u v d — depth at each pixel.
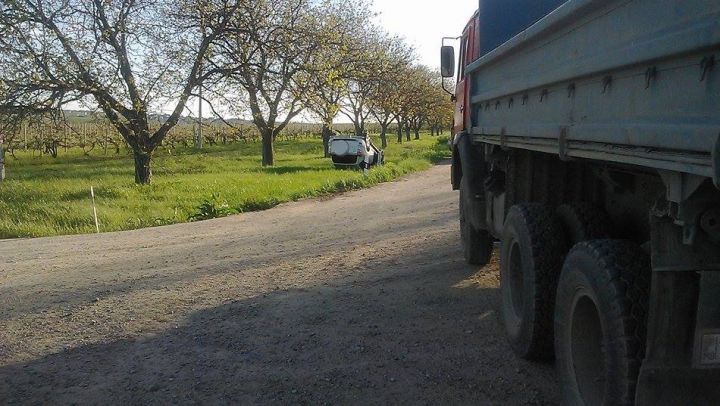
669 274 2.68
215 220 15.02
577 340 3.49
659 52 2.48
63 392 4.48
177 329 5.77
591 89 3.24
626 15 2.84
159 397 4.35
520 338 4.56
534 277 4.32
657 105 2.56
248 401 4.24
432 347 5.02
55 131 21.00
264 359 4.95
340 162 31.00
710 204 2.46
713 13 2.18
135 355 5.15
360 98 39.03
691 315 2.67
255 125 32.59
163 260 9.21
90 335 5.69
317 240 10.47
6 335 5.80
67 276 8.29
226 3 20.31
